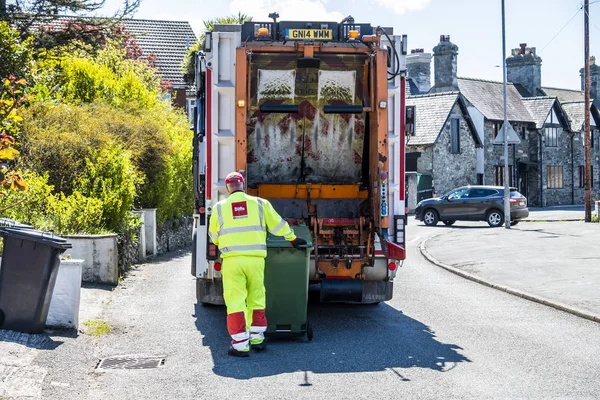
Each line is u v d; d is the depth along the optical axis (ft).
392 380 22.48
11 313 26.66
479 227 96.17
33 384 21.58
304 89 32.12
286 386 21.88
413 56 169.48
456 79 158.40
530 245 63.67
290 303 27.68
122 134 57.00
